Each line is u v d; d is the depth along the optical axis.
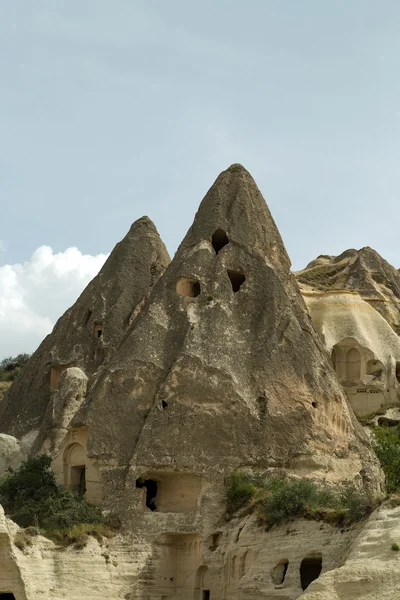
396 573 33.97
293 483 44.25
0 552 42.91
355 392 72.38
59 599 42.94
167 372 51.44
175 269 55.00
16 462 56.06
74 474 51.62
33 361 64.62
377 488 49.75
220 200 57.09
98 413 50.53
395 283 94.25
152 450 48.91
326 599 34.06
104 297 62.97
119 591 44.97
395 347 74.38
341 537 39.34
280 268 55.94
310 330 54.12
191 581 46.16
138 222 66.19
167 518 47.09
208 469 48.19
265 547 41.94
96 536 45.75
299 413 50.06
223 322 52.44
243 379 50.72
